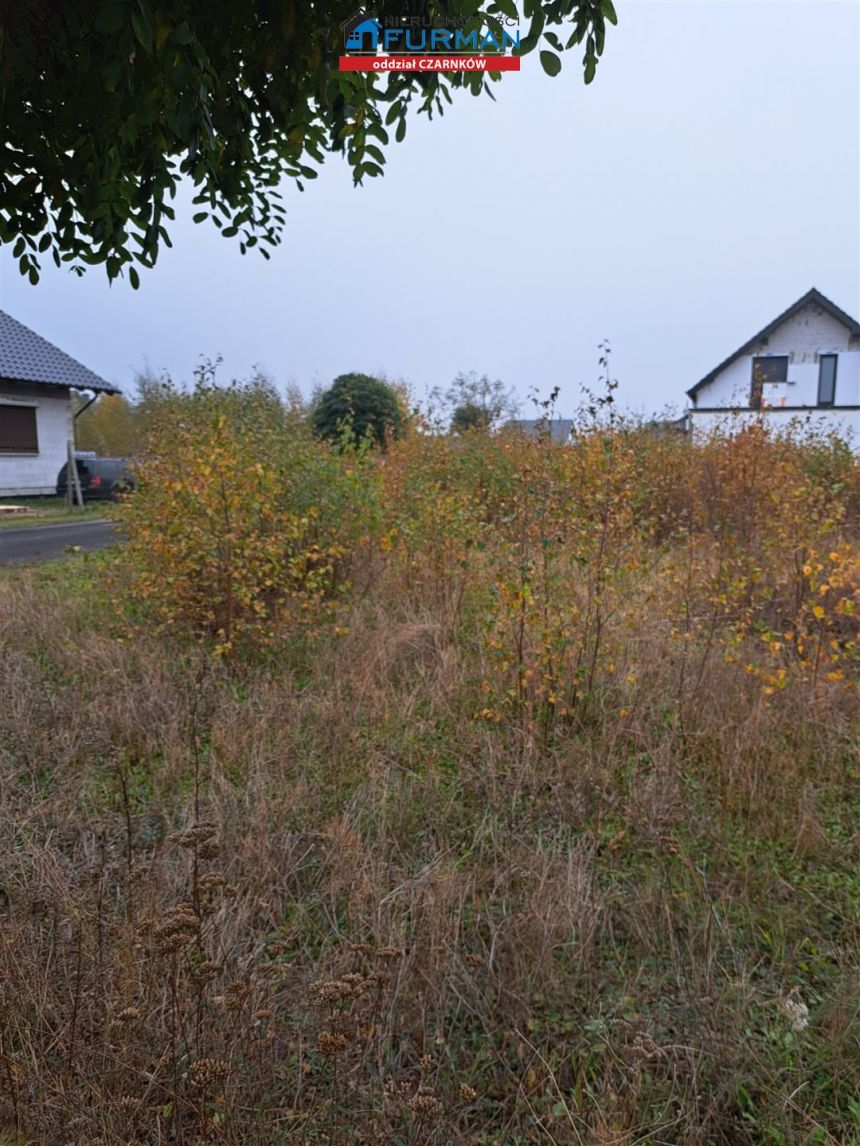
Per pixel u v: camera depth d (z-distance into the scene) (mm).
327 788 3188
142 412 17094
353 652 4547
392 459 8047
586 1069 1924
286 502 5609
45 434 17875
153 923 1906
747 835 2947
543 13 1842
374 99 2285
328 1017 1918
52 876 2404
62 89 1841
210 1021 1836
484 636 4406
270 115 2303
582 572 4273
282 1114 1717
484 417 11055
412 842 2869
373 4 1903
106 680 4164
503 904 2453
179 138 1855
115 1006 1878
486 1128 1784
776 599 4812
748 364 24344
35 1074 1672
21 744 3453
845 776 3336
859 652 4156
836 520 5691
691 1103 1814
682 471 8156
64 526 12586
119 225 2141
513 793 3158
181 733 3600
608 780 3230
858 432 22016
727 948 2344
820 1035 2039
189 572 4773
